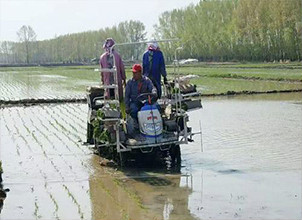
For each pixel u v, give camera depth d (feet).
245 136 62.49
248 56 297.94
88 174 45.85
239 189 39.70
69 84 174.09
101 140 49.16
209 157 51.34
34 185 42.42
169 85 51.08
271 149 54.24
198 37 322.14
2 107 105.60
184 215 34.12
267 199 36.96
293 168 45.75
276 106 95.76
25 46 576.20
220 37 308.40
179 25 343.67
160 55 50.47
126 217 33.99
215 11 326.65
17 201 38.04
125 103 48.06
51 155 54.34
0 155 54.75
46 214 34.96
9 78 223.30
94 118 53.16
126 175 45.24
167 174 45.11
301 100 105.70
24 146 59.82
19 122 81.05
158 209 35.50
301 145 55.98
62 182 43.27
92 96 53.83
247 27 287.07
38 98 118.42
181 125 48.55
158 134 46.16
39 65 400.88
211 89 132.98
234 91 123.65
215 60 326.65
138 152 48.91
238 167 46.83
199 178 43.39
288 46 265.13
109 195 39.19
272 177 42.91
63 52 530.68
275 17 267.59
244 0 288.10
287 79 156.66
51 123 79.41
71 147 58.75
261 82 155.74
